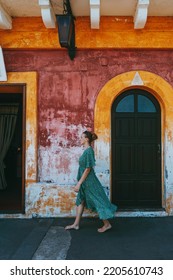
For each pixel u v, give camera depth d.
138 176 5.57
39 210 5.29
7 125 8.05
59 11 5.25
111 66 5.44
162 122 5.53
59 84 5.45
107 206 4.57
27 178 5.30
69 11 4.81
